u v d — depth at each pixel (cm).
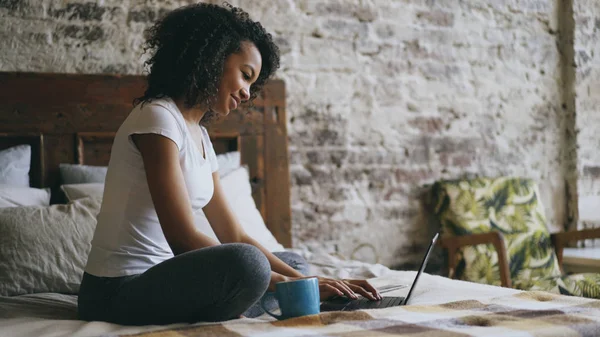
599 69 451
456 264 386
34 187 309
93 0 331
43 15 321
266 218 353
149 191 172
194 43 183
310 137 378
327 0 382
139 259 172
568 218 448
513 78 434
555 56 448
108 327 158
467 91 420
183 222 167
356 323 147
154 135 170
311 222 377
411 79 404
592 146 448
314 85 379
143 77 330
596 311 157
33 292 230
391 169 398
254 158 352
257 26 196
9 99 307
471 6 422
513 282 381
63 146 316
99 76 323
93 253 176
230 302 160
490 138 427
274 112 357
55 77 315
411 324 145
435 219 410
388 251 396
